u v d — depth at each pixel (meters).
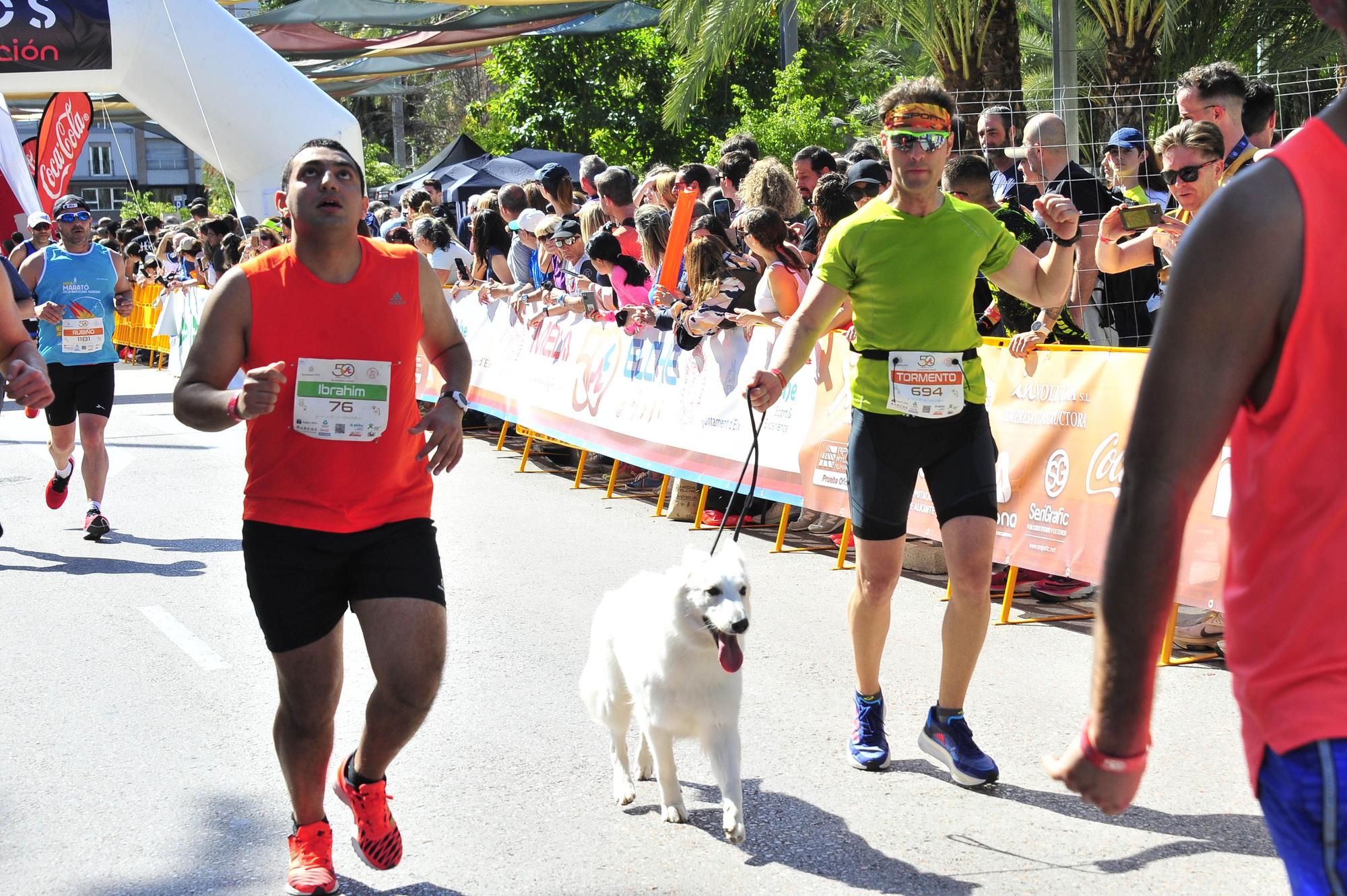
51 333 7.83
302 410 3.14
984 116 7.98
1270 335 1.50
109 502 9.00
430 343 3.43
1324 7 1.55
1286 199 1.47
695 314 7.32
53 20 14.09
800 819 3.81
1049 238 6.02
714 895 3.34
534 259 10.38
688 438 7.83
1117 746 1.62
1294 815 1.53
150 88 14.93
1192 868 3.43
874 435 4.02
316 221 3.10
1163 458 1.53
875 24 17.23
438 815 3.88
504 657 5.38
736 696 3.63
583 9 21.78
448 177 20.22
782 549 7.28
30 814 3.93
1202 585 4.89
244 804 3.98
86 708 4.88
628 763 4.02
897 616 5.91
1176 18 14.05
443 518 8.16
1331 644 1.53
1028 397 5.71
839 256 4.01
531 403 9.86
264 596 3.16
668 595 3.55
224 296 3.14
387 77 30.72
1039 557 5.59
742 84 25.11
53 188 16.47
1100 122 11.87
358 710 4.78
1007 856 3.53
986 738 4.40
